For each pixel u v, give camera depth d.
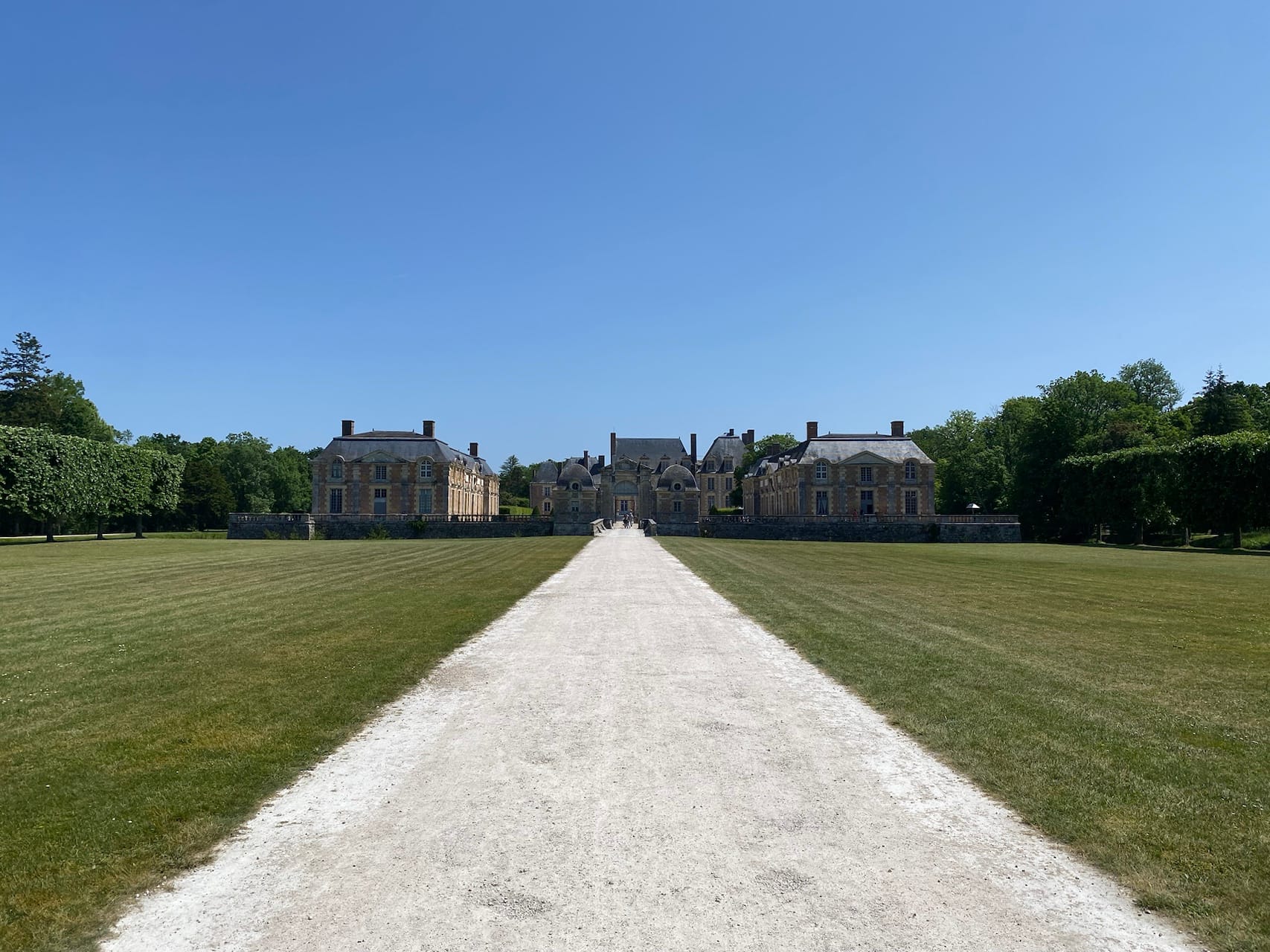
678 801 6.94
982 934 4.81
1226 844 6.01
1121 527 67.50
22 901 5.25
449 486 84.88
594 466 134.12
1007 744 8.37
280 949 4.69
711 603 19.97
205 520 94.75
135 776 7.53
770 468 99.25
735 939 4.74
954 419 102.88
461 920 4.97
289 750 8.28
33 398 80.12
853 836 6.22
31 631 15.44
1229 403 75.56
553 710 9.97
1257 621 16.97
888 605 19.55
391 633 15.16
